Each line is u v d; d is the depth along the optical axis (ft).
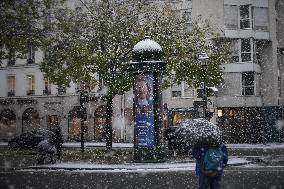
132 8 87.51
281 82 146.30
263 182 43.47
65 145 126.21
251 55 131.44
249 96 130.00
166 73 87.15
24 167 62.54
